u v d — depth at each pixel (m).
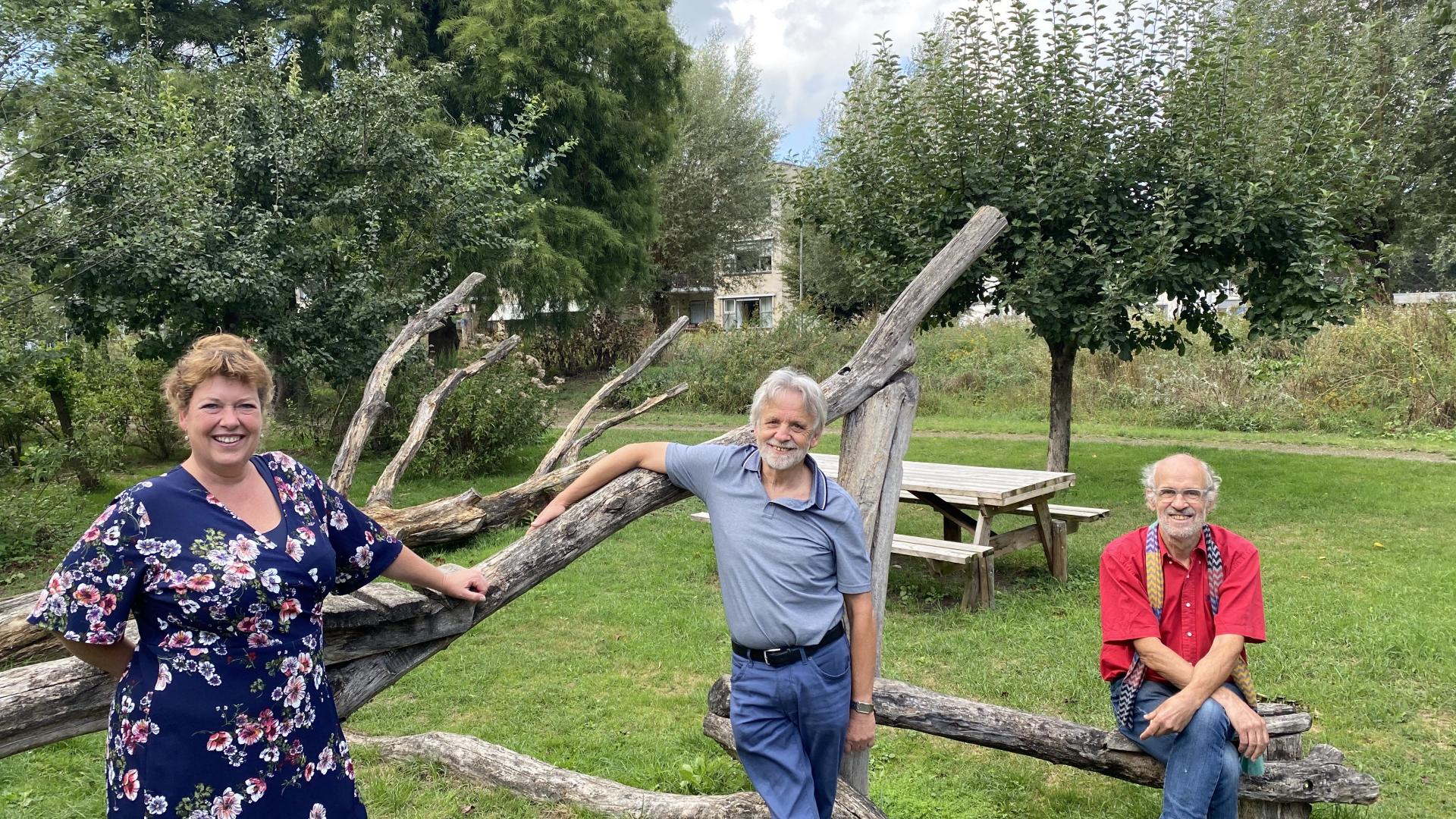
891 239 9.41
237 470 2.09
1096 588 6.59
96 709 2.39
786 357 19.39
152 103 9.62
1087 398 16.41
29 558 7.96
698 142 28.20
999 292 8.93
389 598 2.67
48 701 2.31
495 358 6.04
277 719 2.04
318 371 11.04
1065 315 8.59
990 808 3.61
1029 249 8.57
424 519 4.79
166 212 8.31
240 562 2.00
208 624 1.98
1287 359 15.55
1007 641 5.51
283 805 2.05
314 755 2.12
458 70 19.28
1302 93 8.64
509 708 4.73
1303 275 7.97
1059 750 3.14
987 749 4.14
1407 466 10.73
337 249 10.93
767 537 2.58
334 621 2.58
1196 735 2.81
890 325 3.52
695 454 2.83
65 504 9.18
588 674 5.20
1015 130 8.66
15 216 7.56
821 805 2.76
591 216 20.42
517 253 15.60
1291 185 7.98
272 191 10.37
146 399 12.77
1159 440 13.45
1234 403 14.70
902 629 5.83
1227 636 2.89
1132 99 8.61
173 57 17.62
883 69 9.16
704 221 28.70
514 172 12.22
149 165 8.05
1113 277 8.14
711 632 5.84
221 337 2.14
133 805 1.96
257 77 10.65
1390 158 8.60
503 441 11.64
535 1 19.64
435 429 11.44
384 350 11.16
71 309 9.02
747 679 2.62
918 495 7.09
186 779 1.95
